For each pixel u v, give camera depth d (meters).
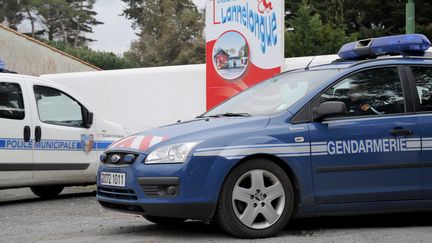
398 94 7.20
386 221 7.70
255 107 7.29
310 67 7.64
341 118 6.86
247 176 6.46
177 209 6.26
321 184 6.69
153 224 7.69
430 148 7.04
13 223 8.11
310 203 6.67
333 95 6.97
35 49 30.77
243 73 12.87
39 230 7.46
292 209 6.65
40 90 10.45
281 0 12.40
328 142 6.72
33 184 10.28
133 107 16.73
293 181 6.67
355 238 6.54
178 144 6.38
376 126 6.91
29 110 10.17
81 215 8.68
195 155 6.30
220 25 13.16
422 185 7.00
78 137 10.84
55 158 10.48
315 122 6.77
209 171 6.31
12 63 30.03
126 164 6.59
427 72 7.45
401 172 6.93
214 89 13.24
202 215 6.33
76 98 10.97
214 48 13.25
